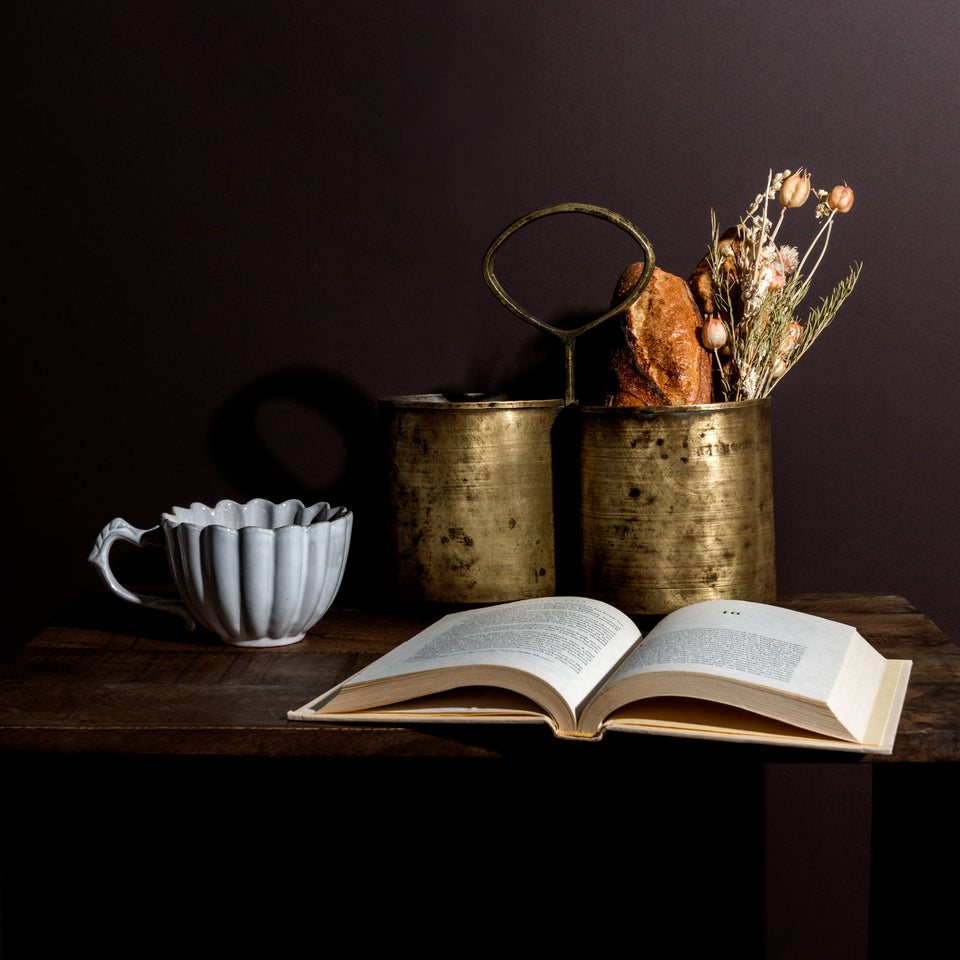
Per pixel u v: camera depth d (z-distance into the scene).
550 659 0.70
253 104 1.10
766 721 0.66
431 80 1.09
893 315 1.08
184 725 0.69
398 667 0.71
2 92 1.11
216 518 0.95
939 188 1.07
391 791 1.15
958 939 0.70
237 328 1.12
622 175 1.08
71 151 1.12
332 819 1.15
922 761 0.65
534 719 0.66
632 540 0.87
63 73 1.11
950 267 1.07
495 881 1.15
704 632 0.72
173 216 1.12
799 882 1.14
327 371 1.12
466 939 1.16
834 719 0.62
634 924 1.15
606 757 0.67
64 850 1.15
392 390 1.12
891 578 1.11
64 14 1.10
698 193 1.08
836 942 1.14
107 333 1.13
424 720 0.67
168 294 1.12
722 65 1.07
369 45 1.09
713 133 1.07
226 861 1.16
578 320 1.10
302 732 0.69
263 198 1.11
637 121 1.08
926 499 1.10
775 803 1.13
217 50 1.10
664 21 1.07
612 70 1.07
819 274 1.08
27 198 1.12
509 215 1.09
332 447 1.13
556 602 0.83
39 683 0.78
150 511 1.15
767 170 1.07
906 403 1.09
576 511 0.91
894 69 1.06
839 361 1.09
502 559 0.91
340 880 1.16
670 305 0.91
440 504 0.90
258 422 1.13
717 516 0.86
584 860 1.15
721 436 0.86
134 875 1.15
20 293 1.13
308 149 1.10
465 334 1.11
